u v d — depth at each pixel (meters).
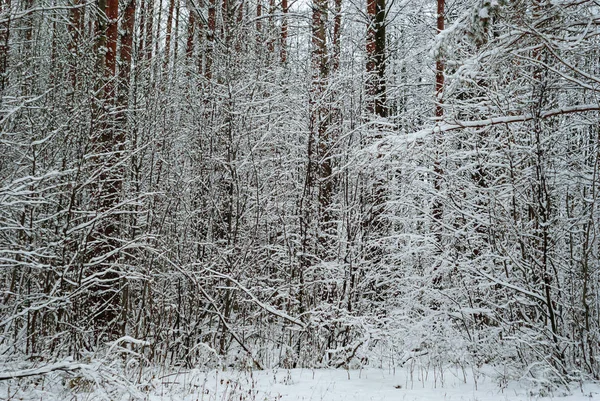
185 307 9.33
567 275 7.45
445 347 7.56
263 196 9.62
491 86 8.11
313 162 9.44
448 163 9.02
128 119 9.67
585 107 6.89
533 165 7.93
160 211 9.73
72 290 7.47
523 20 6.48
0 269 8.17
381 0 11.23
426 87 12.96
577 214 7.93
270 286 9.73
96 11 9.52
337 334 8.64
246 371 7.71
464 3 10.38
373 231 9.21
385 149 8.27
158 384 6.41
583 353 6.79
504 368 6.86
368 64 10.82
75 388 5.98
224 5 11.61
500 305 7.76
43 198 6.80
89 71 8.02
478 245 8.19
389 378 7.29
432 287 8.65
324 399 5.90
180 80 11.25
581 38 6.45
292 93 10.34
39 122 7.81
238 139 9.49
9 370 5.88
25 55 8.32
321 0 11.68
